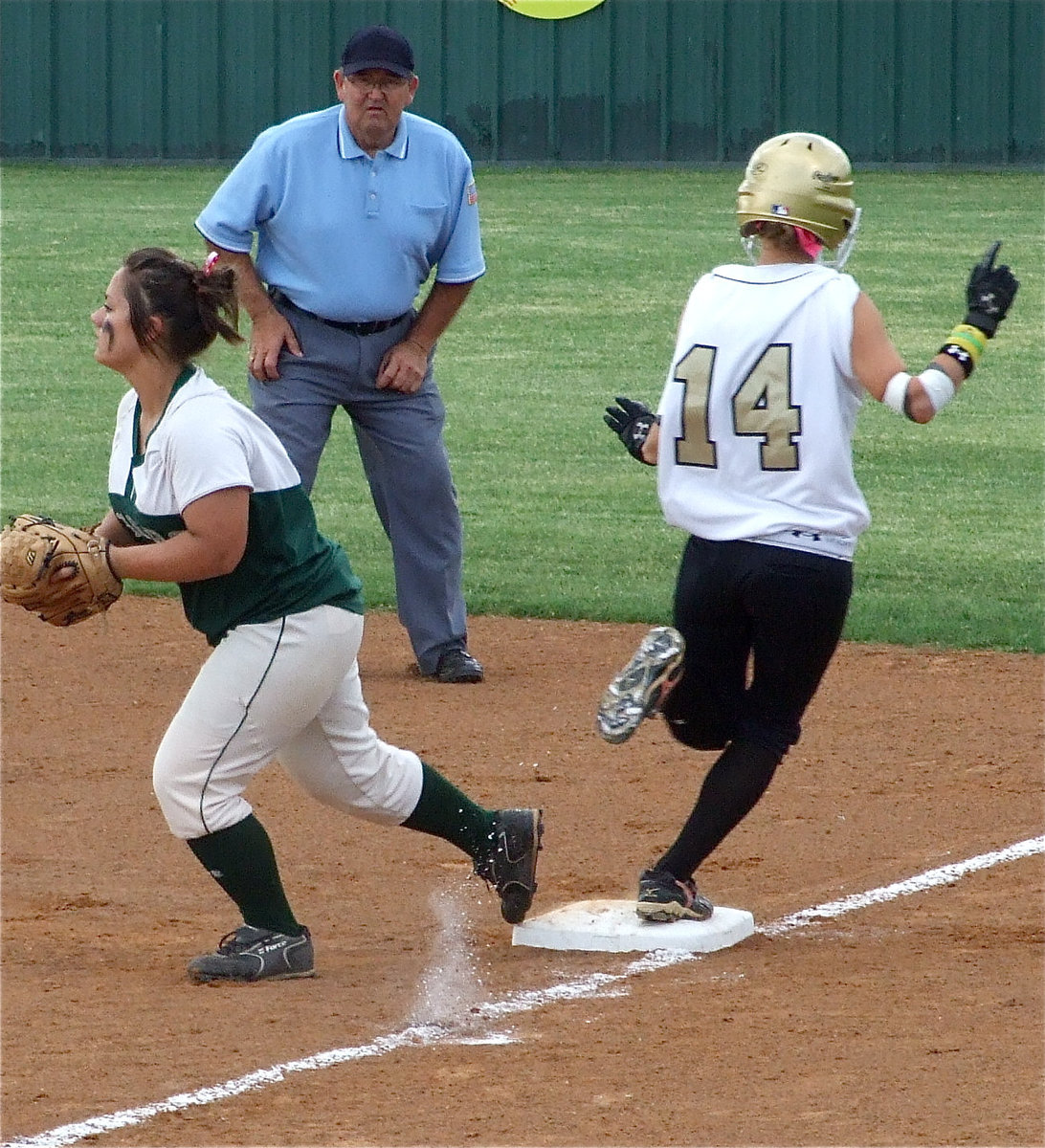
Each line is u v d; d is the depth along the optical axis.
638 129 121.19
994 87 115.62
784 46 117.94
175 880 22.08
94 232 95.75
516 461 52.50
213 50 121.81
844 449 18.36
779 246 18.78
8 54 123.94
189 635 35.41
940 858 22.56
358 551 42.00
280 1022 17.17
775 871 22.19
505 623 36.31
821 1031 16.78
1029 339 71.88
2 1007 17.62
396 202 30.31
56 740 28.16
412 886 21.92
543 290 83.12
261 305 30.62
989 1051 16.23
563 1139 14.45
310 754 18.81
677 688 19.39
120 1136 14.64
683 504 18.77
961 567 40.06
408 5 121.19
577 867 22.31
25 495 46.66
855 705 30.05
